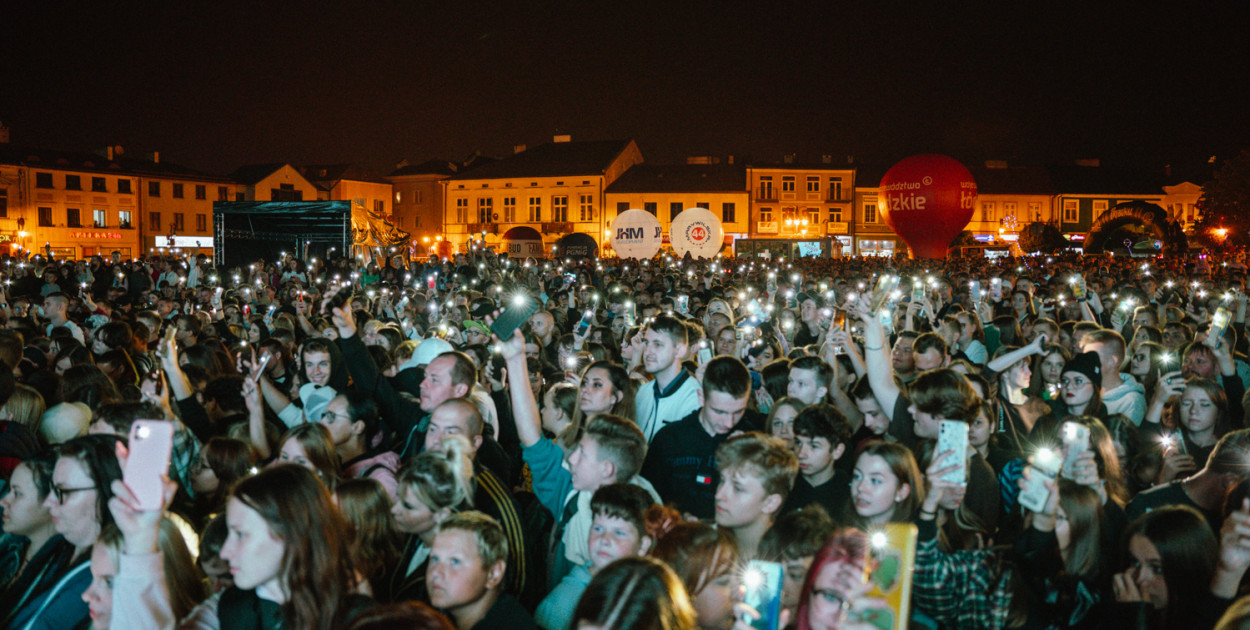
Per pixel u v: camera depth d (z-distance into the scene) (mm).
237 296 12758
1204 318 9125
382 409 5422
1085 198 64125
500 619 2850
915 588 2906
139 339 8125
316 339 5863
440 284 17484
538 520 4145
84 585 3100
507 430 5625
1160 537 2926
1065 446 3232
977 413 4047
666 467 4426
